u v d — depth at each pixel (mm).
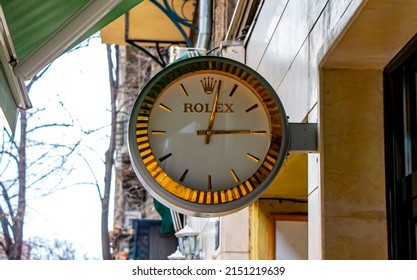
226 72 5602
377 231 5605
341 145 5695
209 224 10289
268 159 5496
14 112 6086
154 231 17219
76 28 5617
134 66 23406
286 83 7211
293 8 7016
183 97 5582
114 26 14938
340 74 5801
